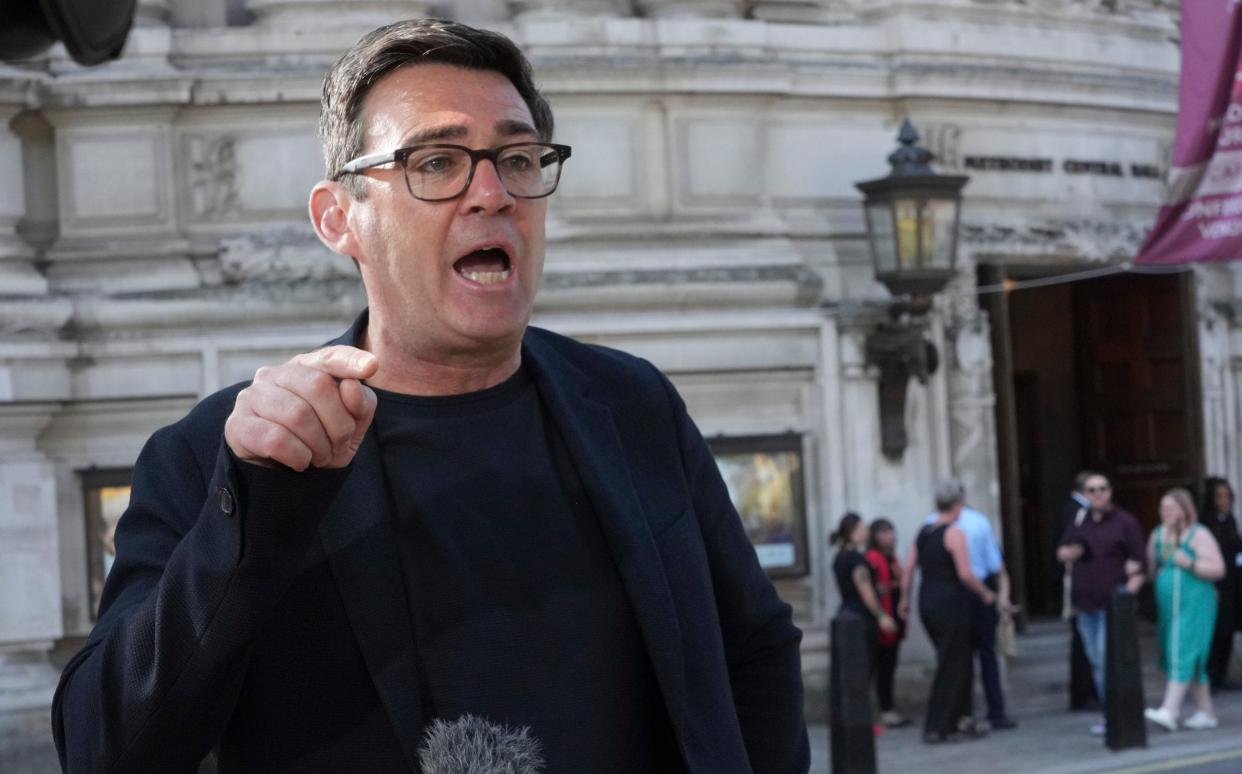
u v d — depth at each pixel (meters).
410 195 2.14
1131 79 13.81
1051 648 14.60
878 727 11.84
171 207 11.02
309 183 11.15
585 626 2.16
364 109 2.20
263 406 1.76
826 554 11.92
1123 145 13.94
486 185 2.14
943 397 12.53
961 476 12.75
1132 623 10.93
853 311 11.87
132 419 10.85
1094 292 15.98
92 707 1.91
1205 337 15.07
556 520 2.20
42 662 10.63
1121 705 10.82
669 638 2.16
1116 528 12.01
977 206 13.02
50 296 10.74
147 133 11.00
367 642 2.06
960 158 12.88
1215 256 11.16
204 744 1.94
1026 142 13.26
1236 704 13.08
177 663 1.84
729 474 11.70
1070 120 13.53
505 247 2.17
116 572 2.10
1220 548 13.70
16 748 10.37
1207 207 11.17
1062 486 16.91
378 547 2.10
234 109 11.07
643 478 2.35
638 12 12.06
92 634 2.05
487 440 2.22
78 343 10.71
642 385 2.44
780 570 11.75
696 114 11.82
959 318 12.78
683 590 2.28
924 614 11.35
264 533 1.80
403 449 2.19
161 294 10.80
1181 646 11.74
